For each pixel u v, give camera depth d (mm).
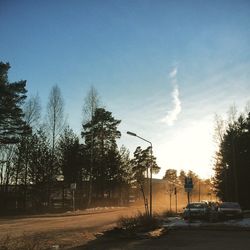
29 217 45188
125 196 91125
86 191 70375
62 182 66375
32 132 57625
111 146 78125
